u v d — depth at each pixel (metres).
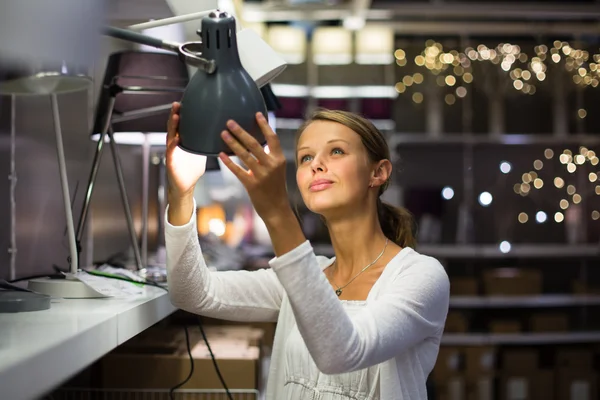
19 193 2.03
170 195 1.43
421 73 5.71
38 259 2.15
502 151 5.85
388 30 5.55
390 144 5.61
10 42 0.62
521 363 4.95
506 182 5.83
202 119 1.10
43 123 2.18
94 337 1.05
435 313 1.35
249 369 1.90
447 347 4.90
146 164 2.47
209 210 3.50
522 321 5.51
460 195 5.83
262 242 5.53
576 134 5.69
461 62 5.71
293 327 1.50
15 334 0.96
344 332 1.08
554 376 4.94
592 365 5.18
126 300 1.44
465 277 5.61
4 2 0.61
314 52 5.61
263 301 1.58
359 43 5.55
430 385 4.81
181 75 2.10
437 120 5.65
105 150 2.64
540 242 5.78
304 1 4.57
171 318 2.81
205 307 1.51
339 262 1.54
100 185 2.60
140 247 3.01
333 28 5.63
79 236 1.79
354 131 1.44
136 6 1.99
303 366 1.42
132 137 2.56
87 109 2.45
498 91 5.67
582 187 5.76
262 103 1.14
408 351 1.38
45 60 0.67
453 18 5.54
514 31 5.57
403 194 5.61
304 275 1.06
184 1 2.03
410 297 1.29
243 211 5.44
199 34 1.15
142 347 2.00
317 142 1.43
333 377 1.39
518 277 5.28
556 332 5.27
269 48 1.28
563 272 5.82
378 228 1.54
